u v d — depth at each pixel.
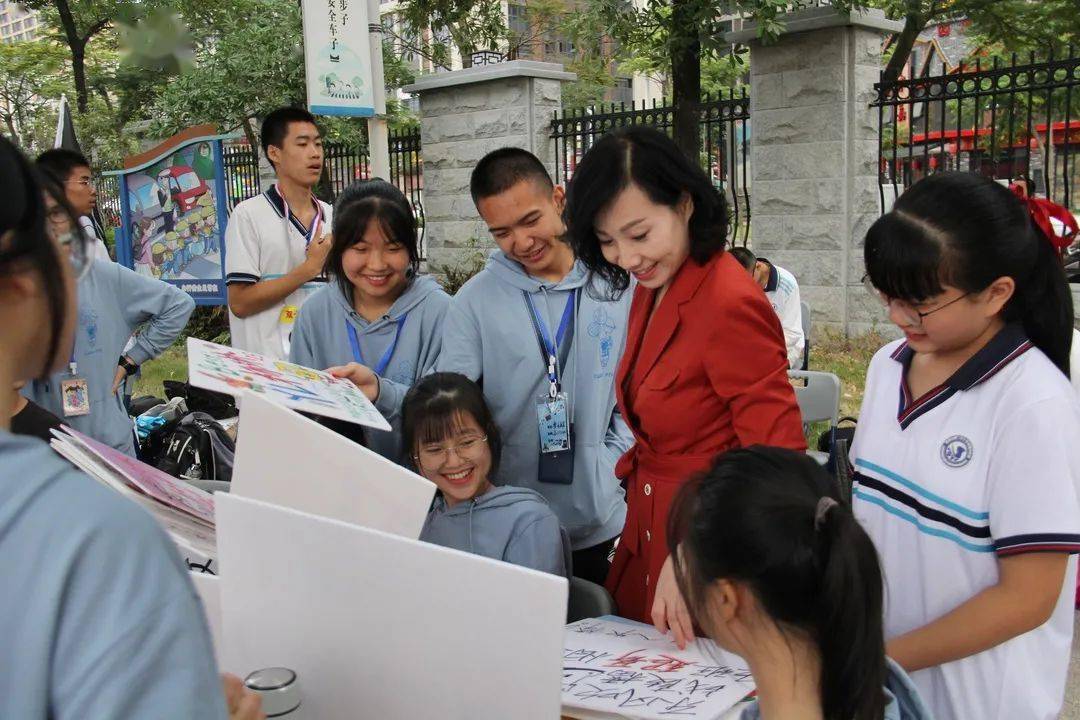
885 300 1.42
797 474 1.07
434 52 11.36
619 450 2.46
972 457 1.41
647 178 1.64
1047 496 1.32
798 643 1.02
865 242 1.42
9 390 0.81
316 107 5.16
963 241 1.30
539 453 2.40
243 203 3.71
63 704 0.66
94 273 3.11
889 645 1.41
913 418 1.49
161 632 0.70
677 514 1.09
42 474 0.71
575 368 2.36
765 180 7.14
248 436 1.54
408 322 2.67
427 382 2.09
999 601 1.35
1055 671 1.48
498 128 8.27
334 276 2.77
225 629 1.26
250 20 11.08
